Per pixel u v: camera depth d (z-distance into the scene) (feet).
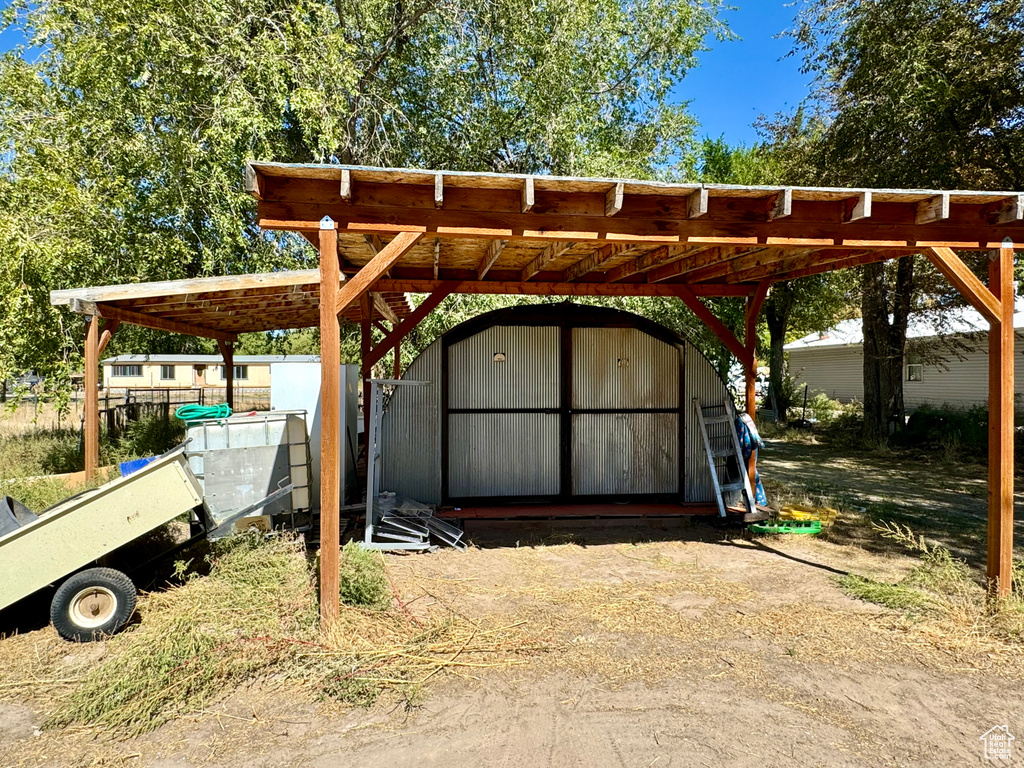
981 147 37.32
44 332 31.01
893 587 15.93
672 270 21.57
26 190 31.22
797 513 23.54
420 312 23.15
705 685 11.35
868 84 39.88
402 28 46.34
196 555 17.57
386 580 15.99
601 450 25.50
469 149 49.39
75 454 32.76
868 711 10.52
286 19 37.29
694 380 25.81
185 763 9.03
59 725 9.95
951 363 61.26
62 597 12.99
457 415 24.76
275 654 12.00
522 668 11.96
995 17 34.32
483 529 22.80
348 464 26.18
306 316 34.30
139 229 35.24
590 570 18.16
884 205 14.83
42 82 34.53
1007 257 15.07
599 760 9.09
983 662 12.34
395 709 10.52
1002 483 14.79
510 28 47.14
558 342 25.30
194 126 36.09
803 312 81.15
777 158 55.31
